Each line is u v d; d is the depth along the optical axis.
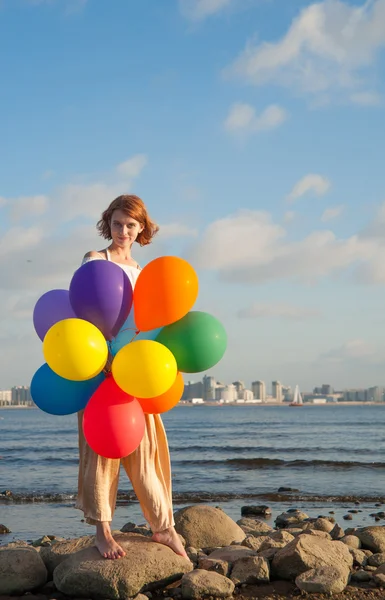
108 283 4.19
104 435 4.08
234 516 10.15
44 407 4.38
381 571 4.88
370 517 10.02
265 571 4.72
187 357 4.29
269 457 24.98
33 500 12.25
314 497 12.53
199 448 30.16
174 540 4.76
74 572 4.39
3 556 4.73
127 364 4.00
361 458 24.50
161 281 4.20
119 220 4.69
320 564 4.76
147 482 4.65
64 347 3.97
